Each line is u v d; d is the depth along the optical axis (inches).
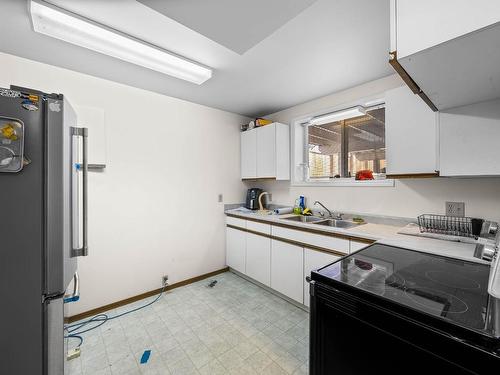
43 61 73.3
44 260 40.7
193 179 112.1
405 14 32.1
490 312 26.1
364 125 99.7
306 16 53.4
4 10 50.5
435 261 43.9
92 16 51.9
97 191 85.0
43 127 40.9
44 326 40.4
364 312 31.2
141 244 95.7
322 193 105.4
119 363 60.6
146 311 85.7
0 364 37.3
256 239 105.3
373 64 75.7
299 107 114.8
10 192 38.0
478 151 53.2
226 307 88.4
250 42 56.7
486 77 39.0
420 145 63.8
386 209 84.7
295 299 87.3
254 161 123.6
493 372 21.1
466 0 27.1
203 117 115.8
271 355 63.2
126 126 91.6
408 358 27.0
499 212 61.7
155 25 55.5
